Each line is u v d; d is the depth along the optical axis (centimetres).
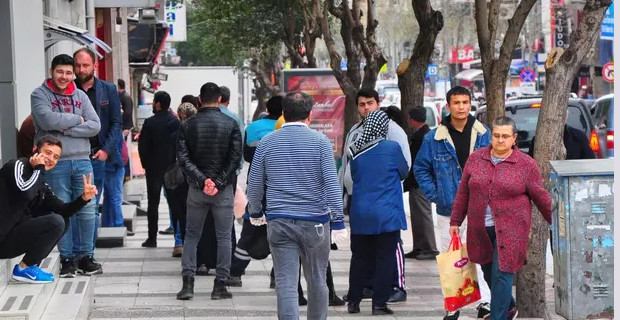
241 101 6028
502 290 1057
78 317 1066
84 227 1333
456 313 1127
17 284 1123
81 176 1267
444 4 8094
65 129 1244
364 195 1199
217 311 1235
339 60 2355
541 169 1142
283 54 5331
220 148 1280
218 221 1295
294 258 1020
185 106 1716
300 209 1013
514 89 7356
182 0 3978
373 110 1296
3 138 1393
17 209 1107
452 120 1199
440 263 1098
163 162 1770
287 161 1017
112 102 1409
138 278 1466
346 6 2364
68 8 2327
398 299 1289
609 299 1072
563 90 1133
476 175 1062
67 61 1248
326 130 2841
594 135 2436
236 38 3966
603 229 1067
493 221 1062
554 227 1111
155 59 4534
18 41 1430
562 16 6600
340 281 1469
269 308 1254
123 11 3859
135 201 2575
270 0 2898
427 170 1205
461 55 8719
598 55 6881
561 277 1094
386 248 1212
